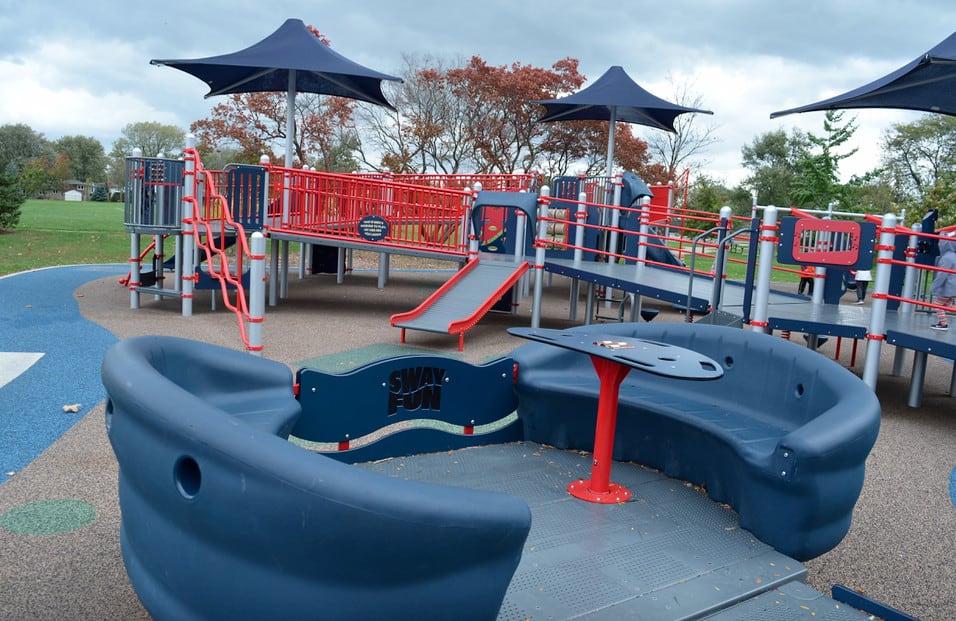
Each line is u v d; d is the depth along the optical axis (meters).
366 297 14.35
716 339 4.13
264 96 29.84
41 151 88.19
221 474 1.85
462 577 1.96
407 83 34.81
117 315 10.71
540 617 2.42
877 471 5.51
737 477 3.38
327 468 1.81
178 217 11.08
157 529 2.06
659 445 4.00
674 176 38.72
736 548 3.04
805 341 12.63
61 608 2.89
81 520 3.77
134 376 2.12
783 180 45.44
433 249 11.65
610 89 16.23
